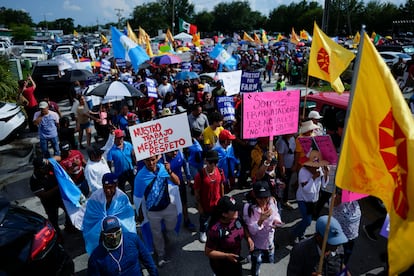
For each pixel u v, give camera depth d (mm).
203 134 6602
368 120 2516
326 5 13242
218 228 3504
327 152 4688
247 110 4848
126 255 3207
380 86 2412
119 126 8086
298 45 32375
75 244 5309
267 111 4977
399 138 2271
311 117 6332
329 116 7402
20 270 3451
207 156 4730
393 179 2385
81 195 4945
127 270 3221
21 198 6852
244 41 39344
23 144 10125
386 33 59469
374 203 5969
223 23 99000
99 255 3178
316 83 19938
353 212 4180
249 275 4492
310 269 3057
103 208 4211
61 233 5609
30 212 4027
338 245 2969
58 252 3920
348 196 3744
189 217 6121
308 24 76312
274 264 4746
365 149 2557
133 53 9703
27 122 11828
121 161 5867
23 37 67688
